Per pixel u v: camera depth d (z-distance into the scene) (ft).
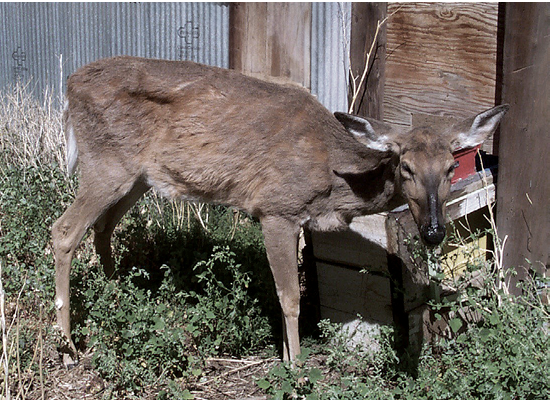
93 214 12.23
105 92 12.07
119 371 11.40
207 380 11.67
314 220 11.98
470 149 12.37
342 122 11.16
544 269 12.41
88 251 13.62
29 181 14.16
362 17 14.03
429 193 10.79
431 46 13.46
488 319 11.40
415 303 11.82
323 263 12.32
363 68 14.12
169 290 12.38
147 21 17.52
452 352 11.46
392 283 11.74
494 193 12.73
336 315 12.38
